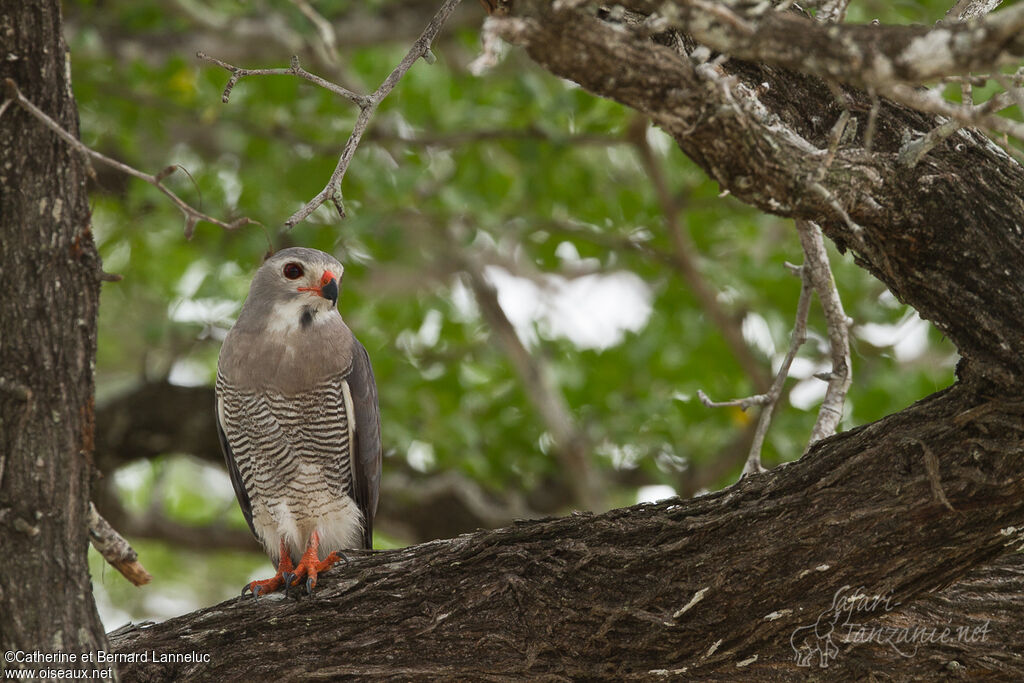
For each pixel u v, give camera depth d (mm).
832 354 8383
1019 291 6172
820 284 8188
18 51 6293
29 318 6293
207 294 14695
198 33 15125
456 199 14852
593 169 16203
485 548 7496
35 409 6270
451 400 15789
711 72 5176
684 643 7020
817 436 8148
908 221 6078
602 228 15891
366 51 15125
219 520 16984
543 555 7359
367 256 16359
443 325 16266
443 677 7328
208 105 15078
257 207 15352
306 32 13695
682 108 5270
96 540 7008
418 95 15055
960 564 6672
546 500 16703
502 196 16000
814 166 5625
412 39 15039
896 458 6609
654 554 7008
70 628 6125
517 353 15484
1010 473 6328
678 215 15008
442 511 16141
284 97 14672
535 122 14867
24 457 6223
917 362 15547
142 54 14984
